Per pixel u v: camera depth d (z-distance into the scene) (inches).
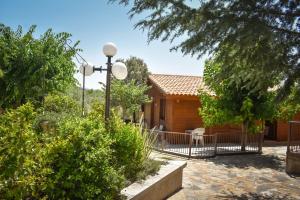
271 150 675.4
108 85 294.2
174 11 250.5
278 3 241.9
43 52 377.7
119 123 283.4
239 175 436.8
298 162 454.6
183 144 722.2
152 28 262.2
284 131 829.8
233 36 234.7
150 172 297.4
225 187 370.9
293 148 506.6
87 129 205.8
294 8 242.7
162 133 628.7
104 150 198.1
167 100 778.8
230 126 781.3
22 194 152.4
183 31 257.0
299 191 364.8
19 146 152.9
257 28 221.9
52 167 184.1
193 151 611.8
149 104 935.0
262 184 392.2
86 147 191.3
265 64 254.8
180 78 890.7
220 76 324.5
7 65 358.0
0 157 148.8
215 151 592.7
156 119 859.4
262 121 632.4
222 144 735.1
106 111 290.4
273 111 583.2
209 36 245.3
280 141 818.8
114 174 204.4
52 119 330.3
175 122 749.9
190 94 735.1
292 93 274.4
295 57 247.6
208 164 509.7
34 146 170.6
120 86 925.2
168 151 602.9
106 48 293.0
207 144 735.7
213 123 611.2
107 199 193.6
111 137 262.2
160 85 782.5
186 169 464.1
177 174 341.7
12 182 150.7
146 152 322.0
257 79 306.7
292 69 252.8
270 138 839.7
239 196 337.4
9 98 375.2
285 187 380.8
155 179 274.5
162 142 623.2
